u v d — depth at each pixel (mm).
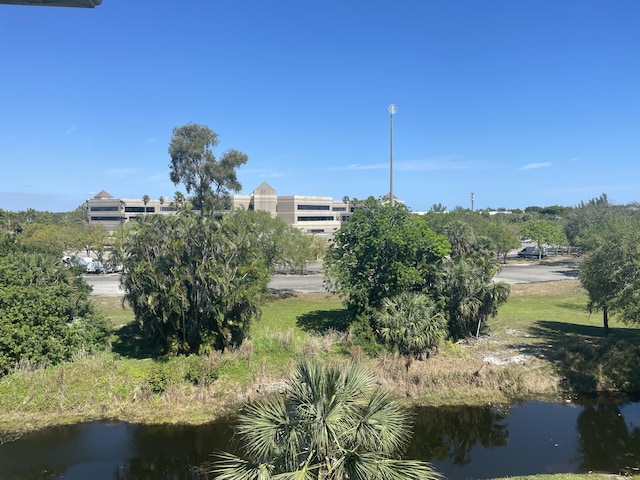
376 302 26391
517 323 31219
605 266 23719
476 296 26375
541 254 71750
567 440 17078
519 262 66500
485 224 63719
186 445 16547
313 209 90000
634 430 17797
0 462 15406
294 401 8562
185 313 22547
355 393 8719
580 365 22844
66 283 23188
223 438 17016
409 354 23453
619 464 15359
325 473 7902
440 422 18562
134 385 19969
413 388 20750
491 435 17516
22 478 14531
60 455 15844
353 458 7902
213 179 55594
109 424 17969
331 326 28234
